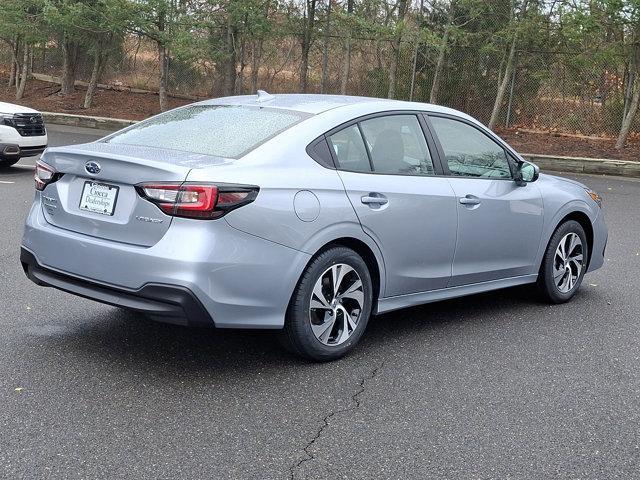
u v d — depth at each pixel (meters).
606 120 18.00
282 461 3.27
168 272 3.81
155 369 4.30
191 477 3.10
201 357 4.53
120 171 4.06
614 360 4.75
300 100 5.01
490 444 3.50
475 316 5.69
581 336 5.24
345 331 4.54
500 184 5.51
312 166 4.36
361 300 4.58
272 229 4.04
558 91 18.23
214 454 3.30
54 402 3.79
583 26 14.93
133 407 3.77
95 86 22.17
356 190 4.48
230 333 5.00
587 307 6.04
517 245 5.64
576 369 4.57
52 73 25.78
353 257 4.48
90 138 18.11
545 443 3.53
